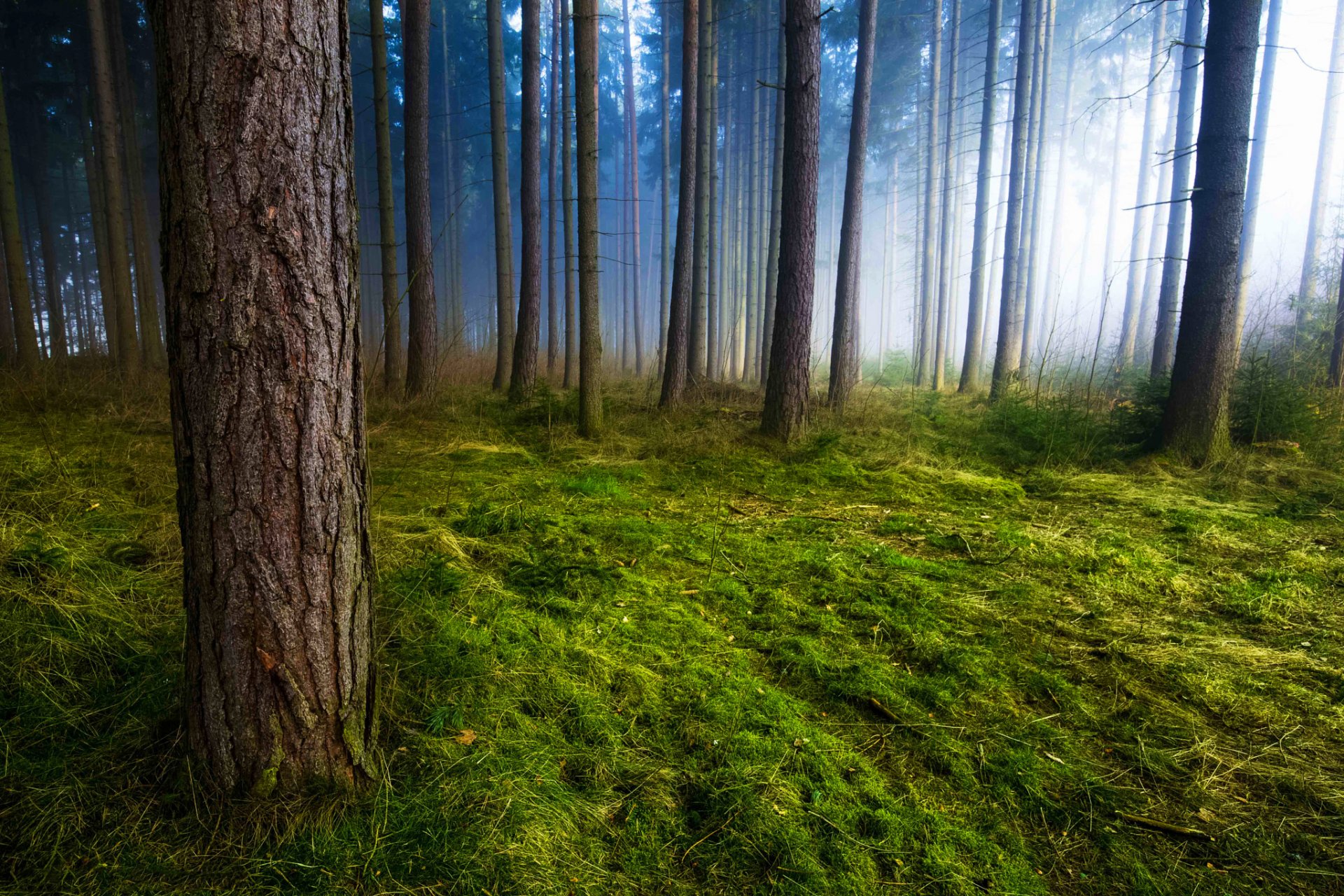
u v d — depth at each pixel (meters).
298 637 1.86
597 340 8.01
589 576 3.73
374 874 1.73
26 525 3.64
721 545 4.43
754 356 21.00
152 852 1.76
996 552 4.38
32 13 15.61
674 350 10.16
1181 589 3.76
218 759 1.89
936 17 16.73
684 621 3.29
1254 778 2.23
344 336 1.88
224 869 1.73
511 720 2.41
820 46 7.63
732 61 22.55
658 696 2.63
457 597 3.31
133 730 2.14
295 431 1.79
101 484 4.71
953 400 12.95
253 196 1.68
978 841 1.97
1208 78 6.48
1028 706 2.65
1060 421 7.83
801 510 5.46
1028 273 16.33
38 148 18.77
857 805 2.10
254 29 1.64
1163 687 2.77
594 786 2.15
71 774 1.96
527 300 11.05
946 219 16.91
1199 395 6.73
